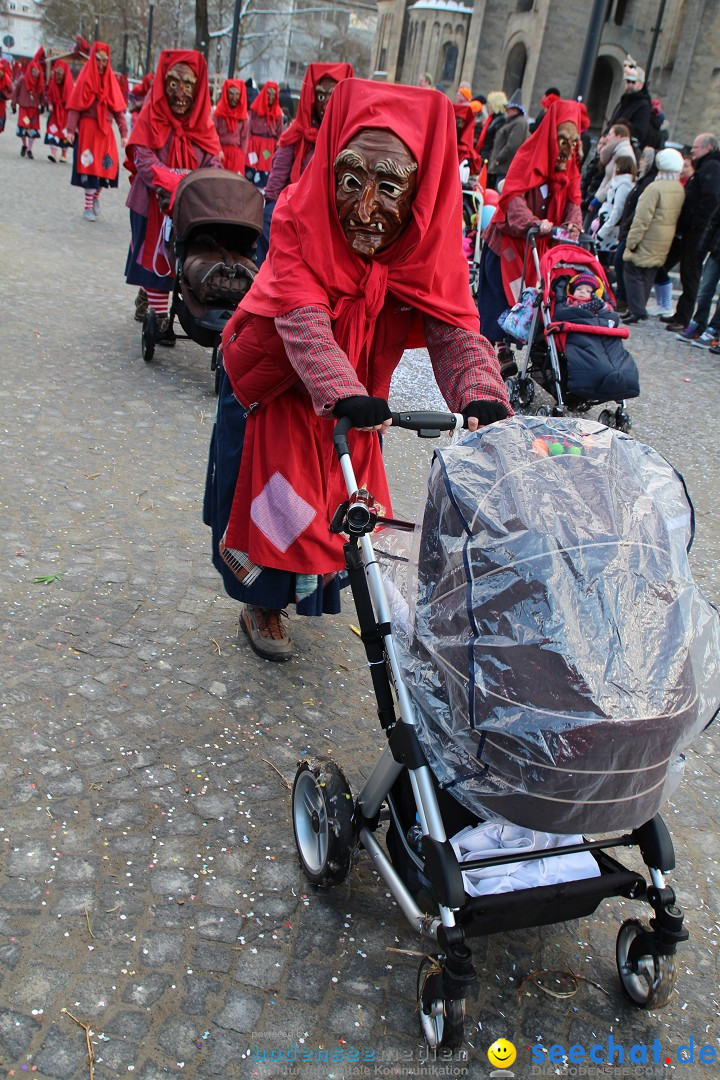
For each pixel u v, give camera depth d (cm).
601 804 192
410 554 225
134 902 241
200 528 445
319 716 329
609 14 3750
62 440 516
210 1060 204
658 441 686
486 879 212
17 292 811
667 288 1188
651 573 198
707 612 206
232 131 1293
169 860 256
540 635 188
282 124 1700
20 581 375
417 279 278
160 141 668
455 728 200
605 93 3891
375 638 232
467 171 1176
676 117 3316
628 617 192
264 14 5159
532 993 235
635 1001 230
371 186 260
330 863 238
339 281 273
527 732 186
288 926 242
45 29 6356
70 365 644
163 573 401
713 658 205
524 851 215
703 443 696
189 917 240
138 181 663
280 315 271
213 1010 216
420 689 211
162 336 698
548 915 214
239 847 265
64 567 391
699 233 1035
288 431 300
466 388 269
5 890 238
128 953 226
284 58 6825
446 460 211
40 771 279
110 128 1202
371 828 246
